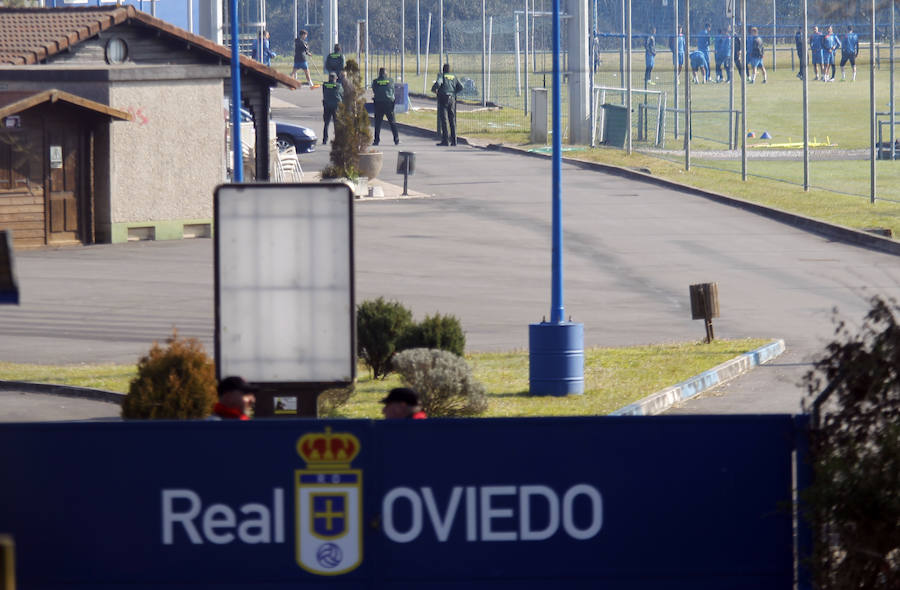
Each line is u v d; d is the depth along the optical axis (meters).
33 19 128.75
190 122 115.38
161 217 114.62
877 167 160.75
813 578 30.12
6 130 105.69
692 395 59.66
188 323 77.50
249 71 132.75
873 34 125.44
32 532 30.36
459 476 30.41
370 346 61.62
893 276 94.56
